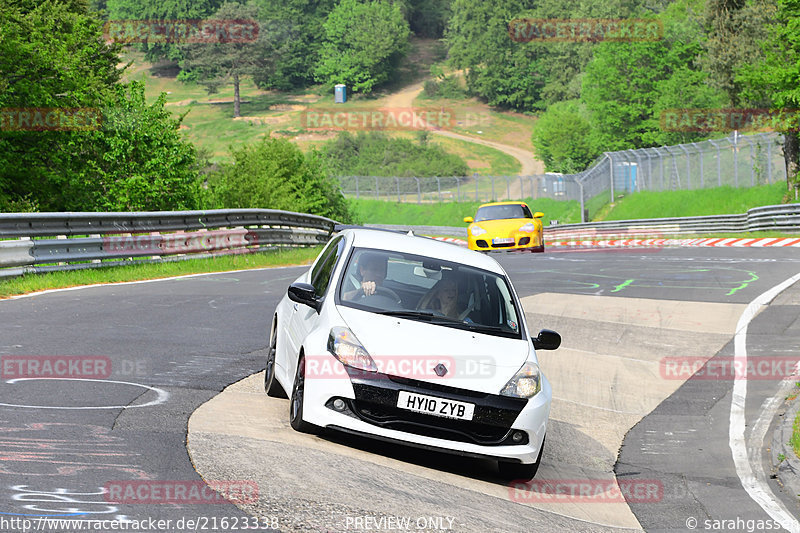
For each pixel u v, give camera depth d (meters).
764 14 146.88
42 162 89.75
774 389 25.55
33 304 31.33
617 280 47.56
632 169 164.50
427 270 18.83
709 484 17.83
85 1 120.94
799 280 45.12
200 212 57.75
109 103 91.44
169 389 19.27
